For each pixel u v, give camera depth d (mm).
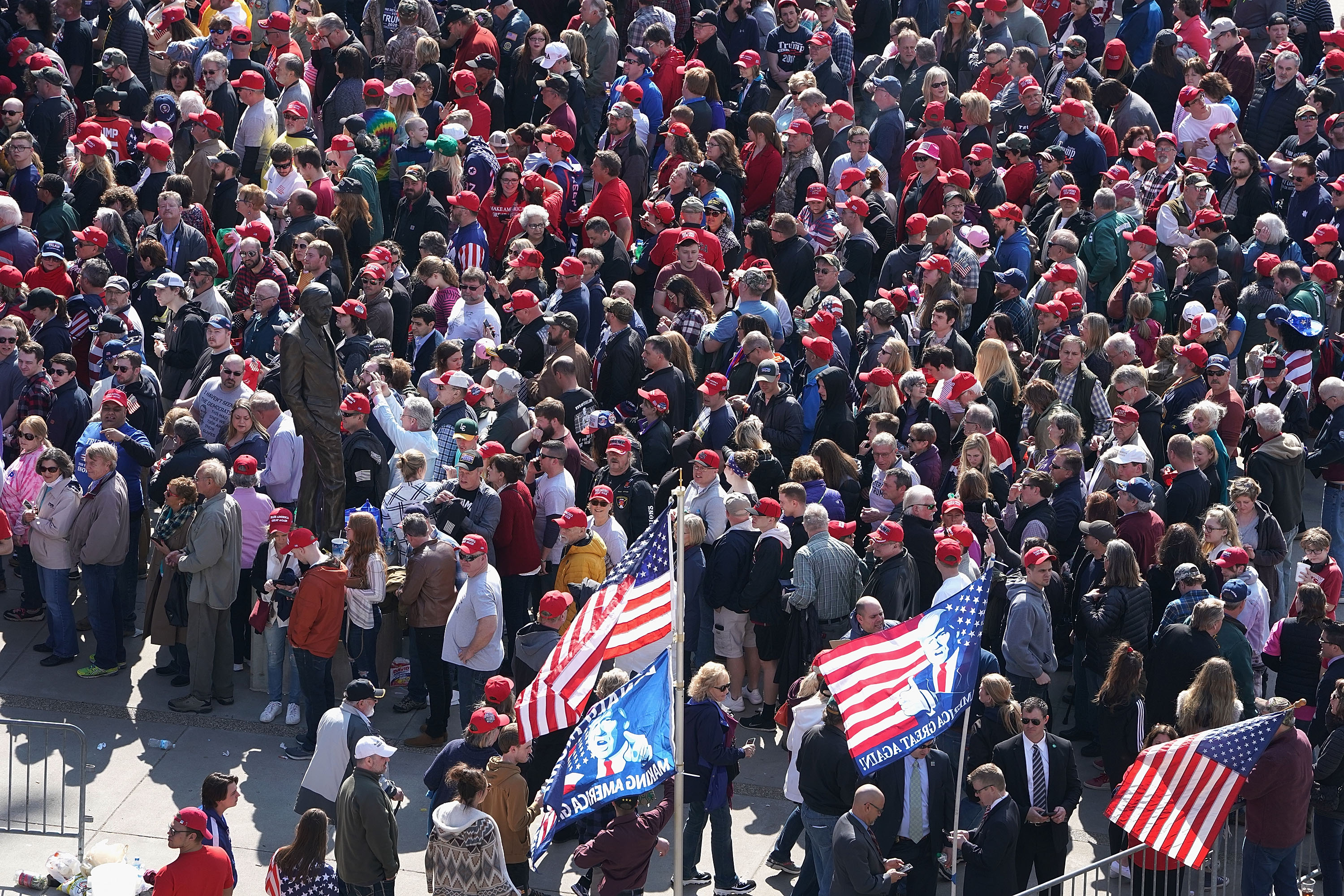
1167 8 87375
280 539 48375
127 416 54156
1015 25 80812
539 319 58719
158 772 48188
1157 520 49156
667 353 55469
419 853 45125
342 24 74000
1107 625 46219
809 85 72625
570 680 38406
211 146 67938
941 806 40531
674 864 39531
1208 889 43250
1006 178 69188
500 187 67000
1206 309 62500
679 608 37594
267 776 48125
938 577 48750
